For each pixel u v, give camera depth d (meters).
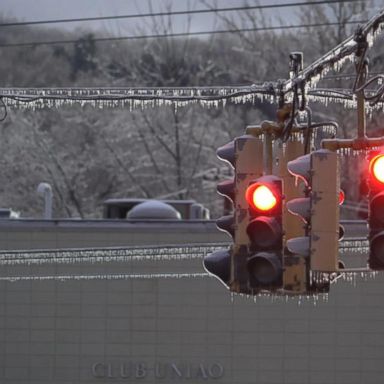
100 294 63.31
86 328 63.28
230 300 62.88
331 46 121.12
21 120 130.62
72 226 63.03
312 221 28.70
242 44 131.12
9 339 63.28
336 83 102.12
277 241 28.95
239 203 30.84
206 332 62.88
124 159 130.25
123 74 138.38
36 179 130.12
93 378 63.12
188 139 128.25
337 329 62.44
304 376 62.47
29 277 60.03
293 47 127.25
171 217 70.31
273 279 28.80
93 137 132.12
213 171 126.75
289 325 62.62
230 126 131.00
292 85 33.03
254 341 62.69
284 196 31.23
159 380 62.94
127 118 130.25
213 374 62.69
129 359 63.06
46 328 63.38
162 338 63.06
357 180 112.62
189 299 63.03
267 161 32.09
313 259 28.62
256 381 62.62
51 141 131.25
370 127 101.44
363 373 62.34
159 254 62.12
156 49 134.62
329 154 28.73
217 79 132.88
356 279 62.25
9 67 150.75
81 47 148.88
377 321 62.34
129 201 82.31
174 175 128.12
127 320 63.06
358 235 59.91
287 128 32.31
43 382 63.19
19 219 63.31
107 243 62.78
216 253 31.31
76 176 130.62
